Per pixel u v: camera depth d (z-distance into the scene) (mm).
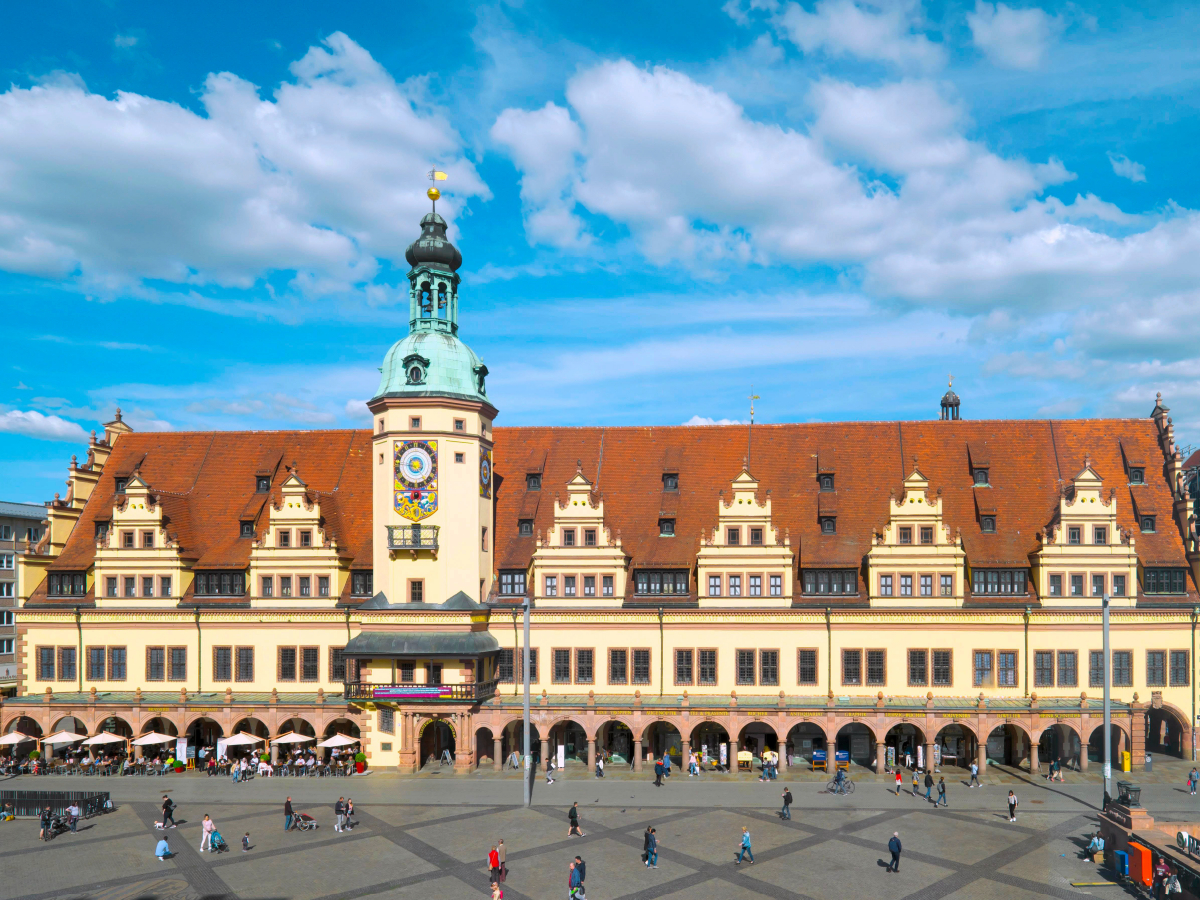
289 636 61938
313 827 45375
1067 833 43531
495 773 56781
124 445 71688
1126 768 54344
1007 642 57406
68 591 64688
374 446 61625
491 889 36781
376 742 58656
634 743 57438
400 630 58844
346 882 37781
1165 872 34250
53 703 60250
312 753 59625
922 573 58188
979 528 60688
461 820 46688
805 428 68062
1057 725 55781
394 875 38594
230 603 62625
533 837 43719
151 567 63281
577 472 61750
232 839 43875
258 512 65750
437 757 60438
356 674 59219
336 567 62031
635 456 68062
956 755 57562
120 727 62531
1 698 61250
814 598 59531
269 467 68500
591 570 60938
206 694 62125
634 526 63906
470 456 60781
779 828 44844
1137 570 57844
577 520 61500
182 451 70812
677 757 59656
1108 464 62969
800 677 58781
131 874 39000
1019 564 58406
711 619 59469
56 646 63438
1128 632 57062
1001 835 43312
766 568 59625
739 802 49625
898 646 58094
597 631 60500
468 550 60031
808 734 60031
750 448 67312
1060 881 37125
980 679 57438
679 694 59500
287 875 38719
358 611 60250
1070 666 57094
